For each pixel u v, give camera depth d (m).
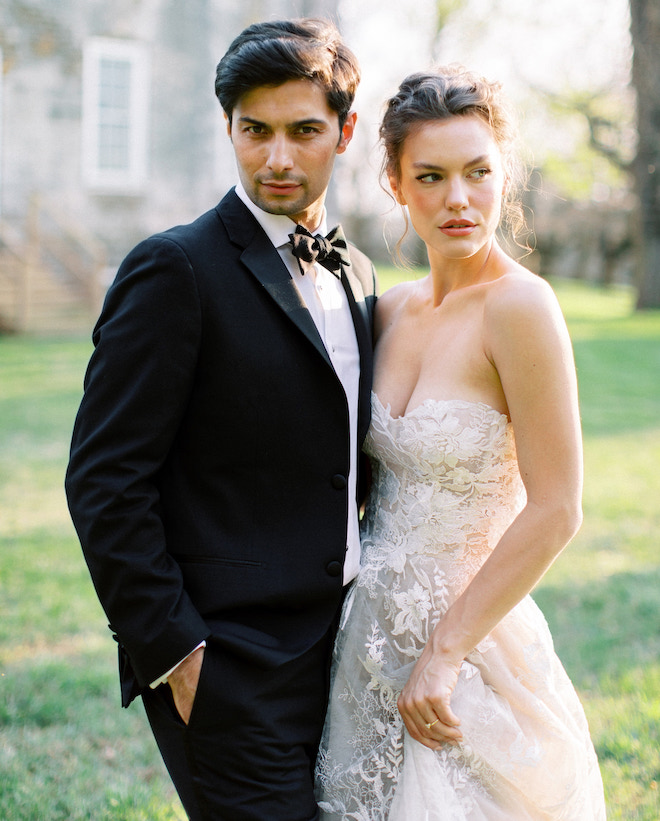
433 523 1.94
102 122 14.21
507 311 1.80
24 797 2.74
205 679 1.78
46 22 13.62
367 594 1.98
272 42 1.79
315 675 1.94
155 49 14.28
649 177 16.64
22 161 13.77
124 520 1.75
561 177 22.64
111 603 1.77
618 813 2.68
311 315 1.97
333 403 1.89
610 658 3.71
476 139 1.82
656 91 16.11
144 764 3.00
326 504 1.91
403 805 1.82
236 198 1.95
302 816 1.83
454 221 1.84
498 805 1.86
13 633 3.90
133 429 1.77
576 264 27.48
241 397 1.83
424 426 1.91
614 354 11.82
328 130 1.87
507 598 1.78
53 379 9.56
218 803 1.81
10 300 12.63
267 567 1.86
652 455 7.16
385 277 17.09
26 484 6.11
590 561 4.88
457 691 1.85
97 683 3.47
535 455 1.78
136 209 14.53
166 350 1.78
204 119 14.69
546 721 1.87
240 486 1.87
